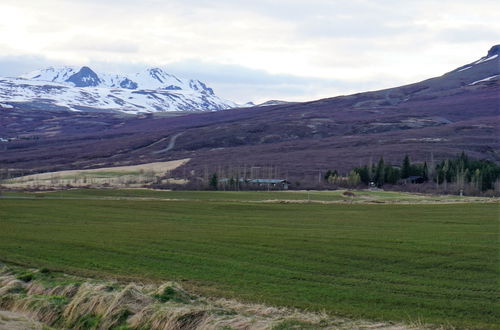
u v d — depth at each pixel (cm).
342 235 5059
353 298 2889
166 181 16000
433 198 10462
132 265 3816
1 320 2589
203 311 2441
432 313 2619
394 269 3591
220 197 10912
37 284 3094
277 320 2367
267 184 14288
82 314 2638
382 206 8038
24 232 5491
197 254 4206
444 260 3794
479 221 5997
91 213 7469
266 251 4294
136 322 2475
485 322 2484
